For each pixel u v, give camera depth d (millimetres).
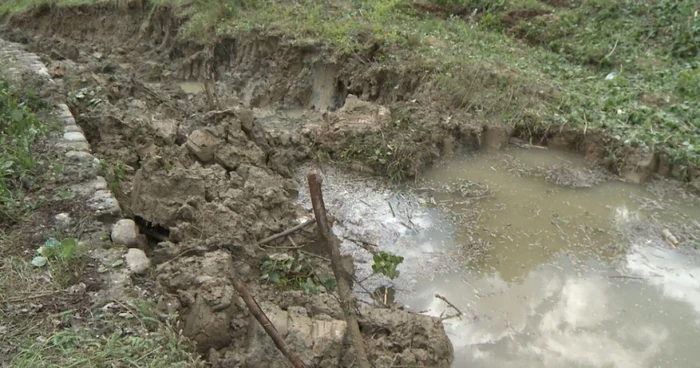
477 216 6746
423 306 5352
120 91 9188
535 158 8008
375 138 7855
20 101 6988
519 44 11430
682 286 5664
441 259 5992
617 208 6918
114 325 3711
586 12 12156
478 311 5316
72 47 13938
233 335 4117
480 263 5945
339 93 10641
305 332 4082
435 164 7840
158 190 5473
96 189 5266
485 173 7668
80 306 3859
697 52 10719
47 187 5207
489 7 12633
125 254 4430
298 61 11305
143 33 15562
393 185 7379
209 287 4156
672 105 8648
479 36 11516
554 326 5160
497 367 4727
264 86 11602
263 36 11945
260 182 6641
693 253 6137
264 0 13680
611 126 7961
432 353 4535
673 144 7621
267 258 5191
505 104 8609
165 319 3900
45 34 17438
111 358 3438
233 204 5586
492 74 9172
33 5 17734
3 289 3928
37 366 3320
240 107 7980
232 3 13555
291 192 7172
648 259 6043
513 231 6477
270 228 5660
